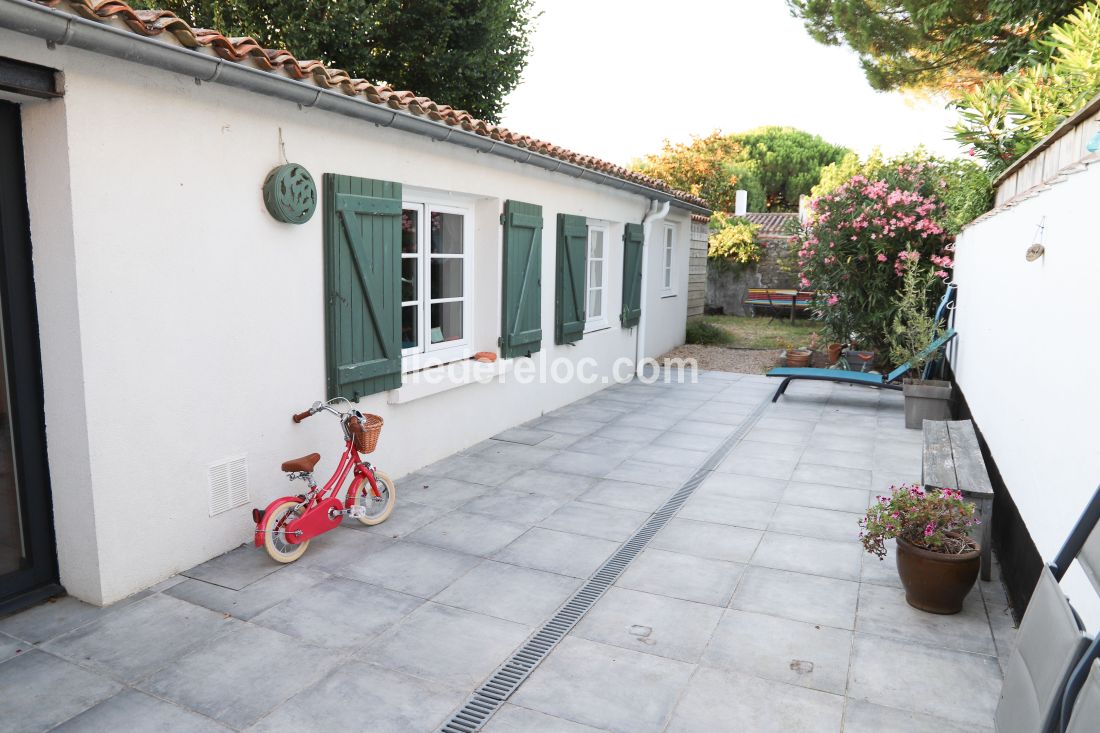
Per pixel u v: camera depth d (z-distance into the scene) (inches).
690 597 151.8
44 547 144.4
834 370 349.7
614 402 347.6
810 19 460.8
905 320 389.7
